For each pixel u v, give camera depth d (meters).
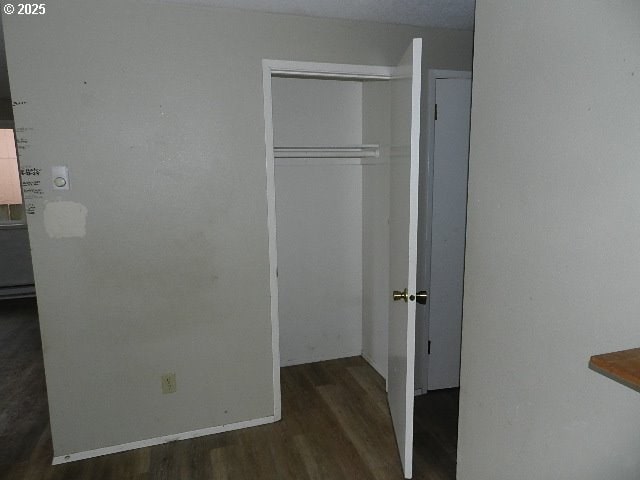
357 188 3.14
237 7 2.05
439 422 2.41
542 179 1.04
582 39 0.90
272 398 2.40
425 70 2.43
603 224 0.88
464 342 1.40
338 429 2.35
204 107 2.09
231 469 2.03
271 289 2.31
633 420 0.84
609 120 0.85
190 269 2.17
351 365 3.16
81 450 2.12
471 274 1.34
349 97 3.03
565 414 1.00
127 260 2.07
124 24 1.93
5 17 1.78
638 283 0.81
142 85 1.99
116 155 1.99
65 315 2.01
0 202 4.97
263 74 2.15
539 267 1.06
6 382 2.99
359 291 3.27
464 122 2.53
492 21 1.19
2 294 4.92
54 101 1.88
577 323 0.95
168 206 2.10
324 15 2.18
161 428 2.23
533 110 1.05
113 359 2.11
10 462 2.10
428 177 2.52
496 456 1.27
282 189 2.98
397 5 2.06
